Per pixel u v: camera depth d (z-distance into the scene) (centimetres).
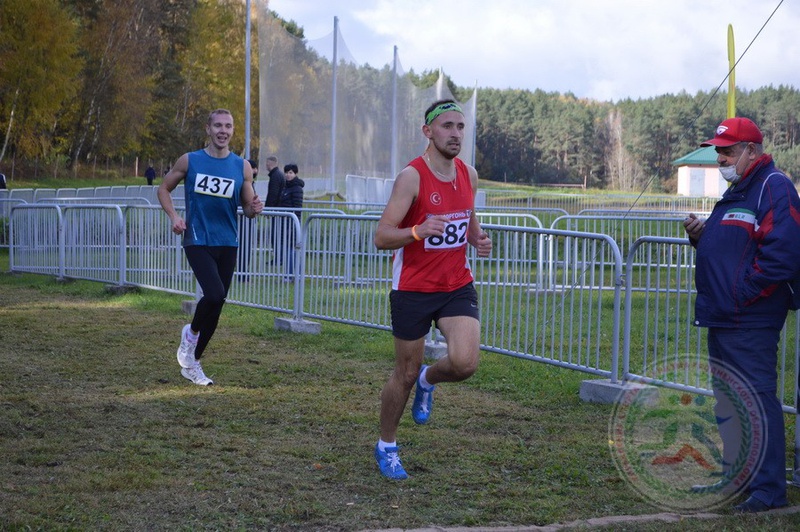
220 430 517
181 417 545
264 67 2622
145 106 6144
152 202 2997
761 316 396
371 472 440
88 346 791
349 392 629
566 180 10112
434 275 416
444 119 409
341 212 1440
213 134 638
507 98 10344
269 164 1459
